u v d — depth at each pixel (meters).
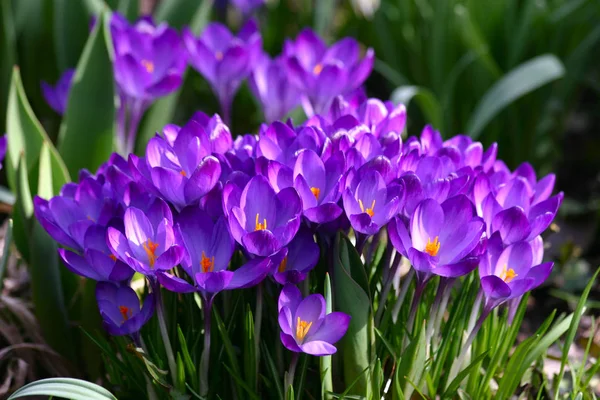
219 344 1.09
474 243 1.04
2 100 1.50
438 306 1.07
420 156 1.11
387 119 1.12
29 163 1.21
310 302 1.04
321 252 1.08
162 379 1.06
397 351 1.10
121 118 1.31
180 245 1.04
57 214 1.10
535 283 1.05
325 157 1.06
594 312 1.37
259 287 1.05
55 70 1.60
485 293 1.05
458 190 1.07
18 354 1.21
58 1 1.42
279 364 1.08
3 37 1.44
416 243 1.05
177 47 1.31
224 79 1.32
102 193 1.11
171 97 1.38
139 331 1.08
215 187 1.06
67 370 1.21
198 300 1.10
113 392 1.13
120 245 1.04
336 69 1.27
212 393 1.09
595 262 1.54
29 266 1.24
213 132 1.08
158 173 1.05
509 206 1.08
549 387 1.20
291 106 1.33
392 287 1.10
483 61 1.59
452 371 1.08
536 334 1.08
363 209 1.05
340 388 1.08
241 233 1.03
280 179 1.05
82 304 1.20
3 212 1.42
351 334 1.05
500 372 1.13
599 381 1.23
